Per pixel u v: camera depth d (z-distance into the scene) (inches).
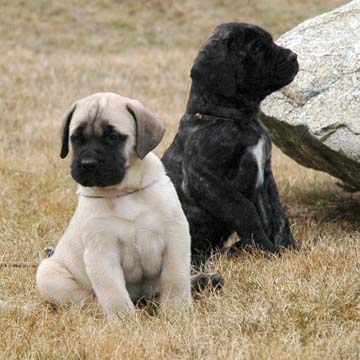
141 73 1055.0
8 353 318.0
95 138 342.0
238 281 388.5
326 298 340.5
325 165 491.8
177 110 900.0
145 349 310.3
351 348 298.7
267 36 443.5
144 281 365.4
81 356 310.8
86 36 1273.4
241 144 433.7
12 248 464.4
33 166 666.8
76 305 360.8
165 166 460.1
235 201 436.5
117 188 343.6
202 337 317.1
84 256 346.3
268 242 438.6
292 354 294.5
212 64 434.3
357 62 472.4
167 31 1302.9
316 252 406.9
